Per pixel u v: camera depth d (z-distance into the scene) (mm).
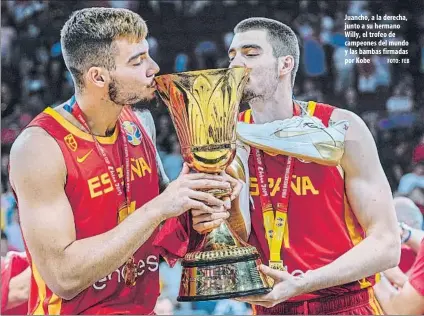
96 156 2645
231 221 2811
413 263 3438
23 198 2529
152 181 2779
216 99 2527
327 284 2693
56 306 2652
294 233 2832
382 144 3410
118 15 2670
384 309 3133
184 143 2580
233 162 2826
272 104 2910
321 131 2842
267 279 2633
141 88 2703
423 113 3379
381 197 2783
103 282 2662
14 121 3355
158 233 2762
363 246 2746
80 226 2617
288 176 2842
